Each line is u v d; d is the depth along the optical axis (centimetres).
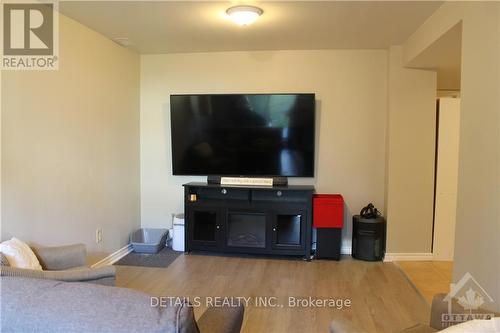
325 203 430
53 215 315
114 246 424
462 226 244
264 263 420
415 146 431
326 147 463
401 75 428
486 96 219
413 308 307
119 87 431
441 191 435
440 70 439
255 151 455
